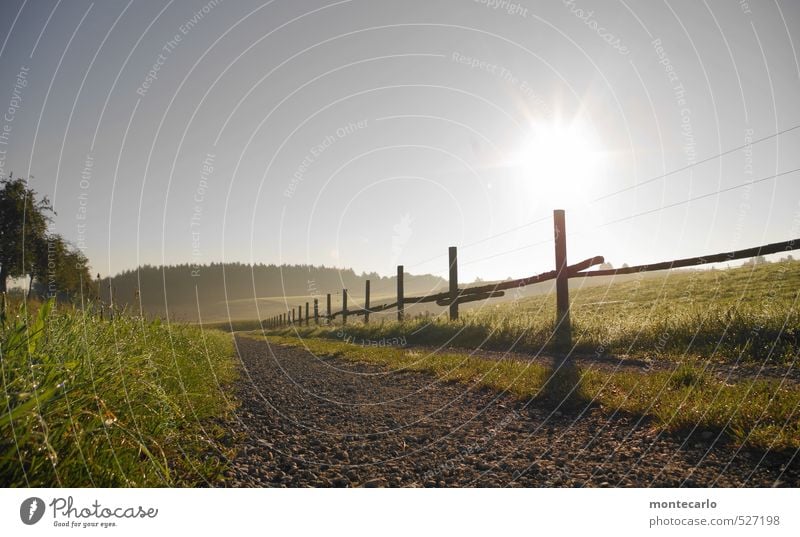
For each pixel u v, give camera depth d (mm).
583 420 3729
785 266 17328
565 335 8477
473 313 12969
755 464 2570
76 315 3242
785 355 5410
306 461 3027
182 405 3926
